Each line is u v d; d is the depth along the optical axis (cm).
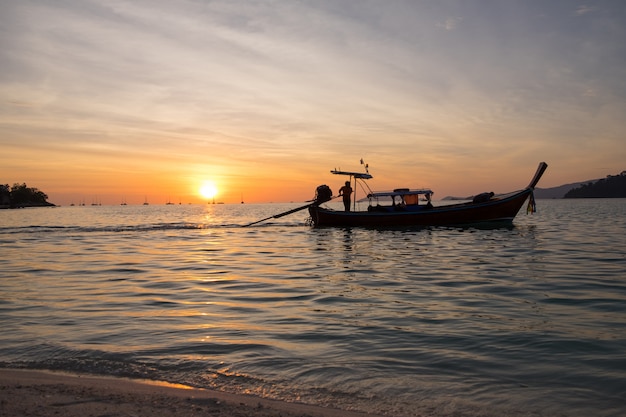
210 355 731
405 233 3309
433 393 583
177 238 3328
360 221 3853
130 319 977
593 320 948
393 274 1584
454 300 1159
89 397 529
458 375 646
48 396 530
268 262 1962
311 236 3309
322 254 2233
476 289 1299
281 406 528
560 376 641
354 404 548
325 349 765
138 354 733
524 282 1397
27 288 1366
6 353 740
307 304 1128
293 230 3981
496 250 2244
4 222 6650
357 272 1645
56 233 3916
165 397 535
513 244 2506
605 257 1953
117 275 1623
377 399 564
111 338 827
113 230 4303
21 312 1042
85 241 3106
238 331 879
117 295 1254
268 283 1442
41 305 1120
